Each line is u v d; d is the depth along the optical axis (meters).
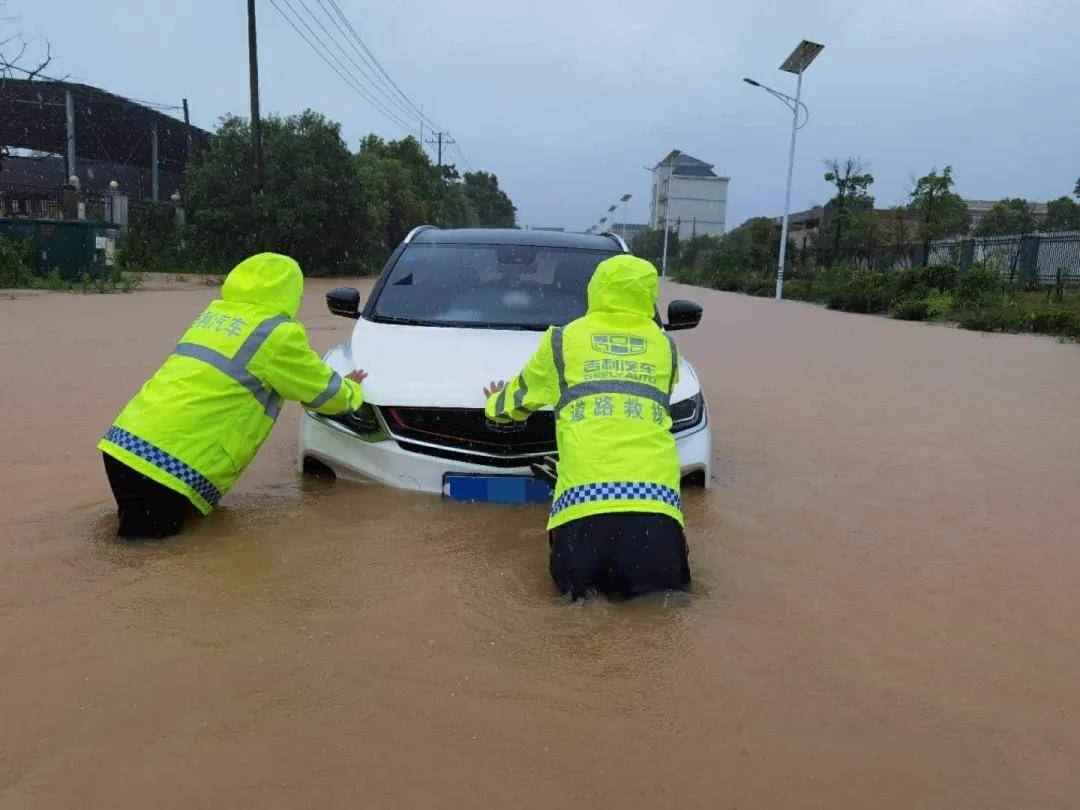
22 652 2.69
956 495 4.90
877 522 4.36
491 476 4.13
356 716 2.39
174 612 3.00
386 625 2.95
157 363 8.67
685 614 3.14
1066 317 16.56
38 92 33.94
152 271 30.58
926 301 21.20
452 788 2.10
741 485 4.98
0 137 41.38
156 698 2.45
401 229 49.53
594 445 3.25
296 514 4.00
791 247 45.84
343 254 35.97
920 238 35.28
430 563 3.49
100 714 2.36
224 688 2.51
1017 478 5.29
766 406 7.61
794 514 4.45
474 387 4.18
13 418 6.09
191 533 3.77
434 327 5.04
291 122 34.31
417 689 2.55
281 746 2.25
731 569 3.64
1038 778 2.22
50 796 2.02
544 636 2.92
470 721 2.39
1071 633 3.11
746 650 2.88
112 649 2.72
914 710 2.54
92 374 7.94
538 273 5.59
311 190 33.44
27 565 3.39
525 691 2.56
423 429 4.19
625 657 2.79
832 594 3.41
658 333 3.59
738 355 11.61
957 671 2.79
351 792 2.07
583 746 2.29
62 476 4.67
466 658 2.74
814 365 10.62
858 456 5.78
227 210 32.44
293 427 5.97
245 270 4.00
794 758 2.28
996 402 8.05
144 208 32.31
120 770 2.12
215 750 2.22
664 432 3.37
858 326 17.92
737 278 43.75
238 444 3.88
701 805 2.07
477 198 94.06
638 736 2.35
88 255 20.59
